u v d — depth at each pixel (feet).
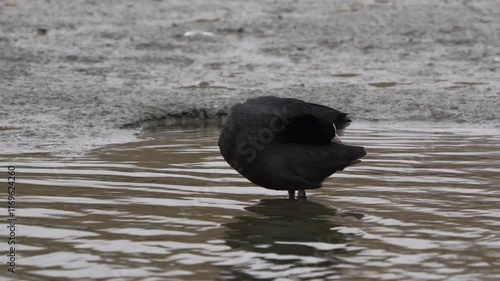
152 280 27.48
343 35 79.87
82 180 39.17
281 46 75.77
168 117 54.24
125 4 95.30
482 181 39.17
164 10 92.32
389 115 54.65
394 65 69.62
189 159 43.65
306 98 58.03
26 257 29.32
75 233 31.89
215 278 27.68
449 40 77.77
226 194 37.65
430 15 87.10
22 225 32.65
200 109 55.11
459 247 30.53
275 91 59.93
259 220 34.06
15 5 92.63
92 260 29.17
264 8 92.73
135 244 30.83
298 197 37.24
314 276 27.84
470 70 67.82
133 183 38.88
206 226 33.19
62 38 78.18
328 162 35.96
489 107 56.18
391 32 80.84
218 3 95.81
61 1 95.55
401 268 28.53
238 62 70.33
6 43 74.90
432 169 41.34
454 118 54.08
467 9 89.61
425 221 33.60
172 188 38.27
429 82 63.87
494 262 28.99
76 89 59.82
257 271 28.27
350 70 67.92
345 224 33.45
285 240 31.65
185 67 68.54
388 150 45.42
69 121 51.60
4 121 51.11
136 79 63.98
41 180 39.06
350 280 27.43
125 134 49.78
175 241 31.30
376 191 37.93
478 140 47.98
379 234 32.19
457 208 35.22
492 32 80.23
